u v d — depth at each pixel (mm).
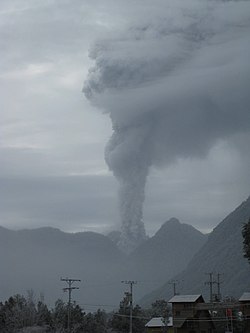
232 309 100938
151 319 121812
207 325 103438
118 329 133375
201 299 106375
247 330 98625
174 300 103875
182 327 101938
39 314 120438
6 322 112750
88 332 122000
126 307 137875
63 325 117188
